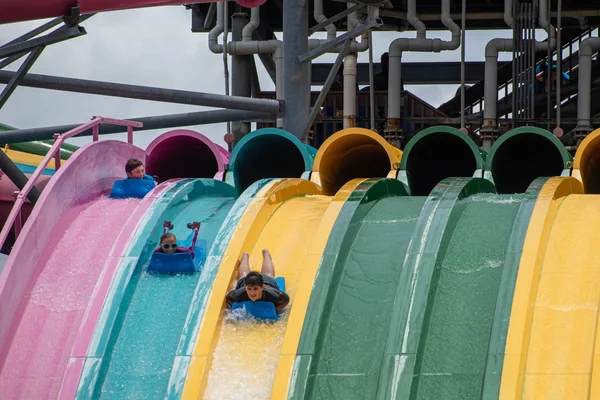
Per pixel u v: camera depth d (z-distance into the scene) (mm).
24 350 28094
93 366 26500
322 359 26078
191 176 47031
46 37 36094
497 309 25297
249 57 64250
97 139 37375
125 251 30109
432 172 46969
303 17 45750
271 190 32938
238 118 47438
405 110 64312
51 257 31266
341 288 28156
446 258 28438
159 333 27859
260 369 26344
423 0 67938
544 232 27453
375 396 24812
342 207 30188
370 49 58406
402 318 25812
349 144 42938
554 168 46281
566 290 25984
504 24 73250
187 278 29734
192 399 25234
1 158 39781
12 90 36719
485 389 23734
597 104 67750
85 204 34562
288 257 30531
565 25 70938
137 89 42438
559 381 23922
